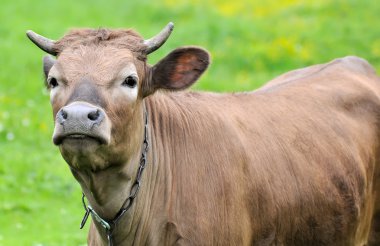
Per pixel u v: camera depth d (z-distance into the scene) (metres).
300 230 15.09
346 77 17.22
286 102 15.85
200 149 13.88
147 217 13.41
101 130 11.65
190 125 14.02
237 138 14.34
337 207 15.52
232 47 42.31
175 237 13.35
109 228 13.14
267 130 15.02
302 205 14.96
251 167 14.33
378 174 17.02
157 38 12.98
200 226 13.36
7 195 25.86
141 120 12.91
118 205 12.96
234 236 13.82
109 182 12.67
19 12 49.62
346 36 43.91
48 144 30.17
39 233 23.30
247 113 15.08
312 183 15.10
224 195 13.73
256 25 45.72
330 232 15.52
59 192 26.33
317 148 15.47
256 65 40.81
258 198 14.31
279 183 14.65
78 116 11.50
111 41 12.77
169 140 13.74
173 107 14.08
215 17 47.84
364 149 16.39
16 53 40.41
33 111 33.25
